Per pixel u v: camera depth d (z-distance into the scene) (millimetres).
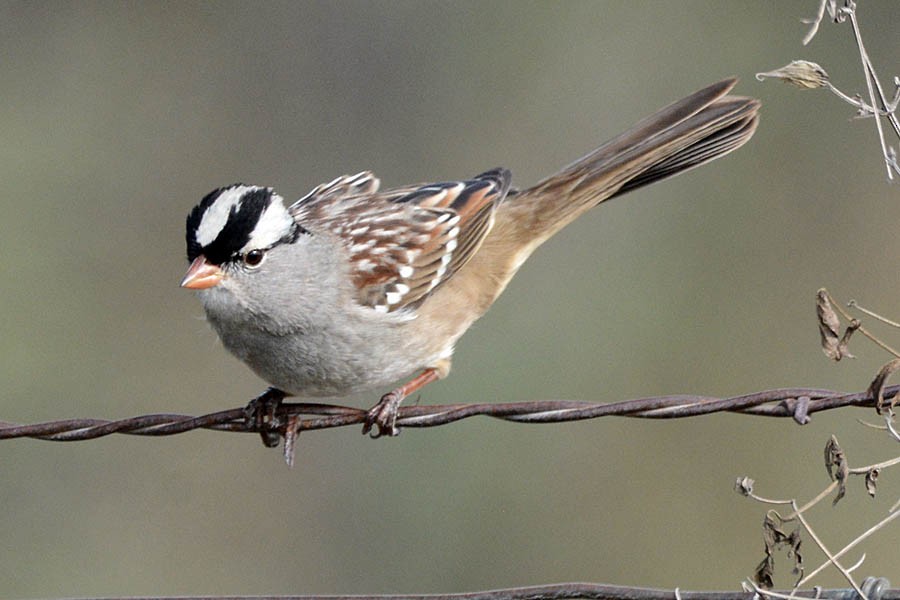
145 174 15750
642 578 11969
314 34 16094
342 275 7719
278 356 7660
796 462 12062
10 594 12969
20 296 14609
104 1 16672
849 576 6082
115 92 16062
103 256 15156
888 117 6461
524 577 12055
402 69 15805
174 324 14742
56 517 13227
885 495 11742
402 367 8070
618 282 13445
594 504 12141
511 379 12906
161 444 13430
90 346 14484
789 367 13078
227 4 16266
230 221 7301
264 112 16016
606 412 6555
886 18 14055
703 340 13203
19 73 16062
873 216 13547
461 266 8297
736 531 11969
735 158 13781
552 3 15266
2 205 15219
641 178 8688
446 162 15391
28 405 13883
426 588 12172
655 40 14875
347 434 12992
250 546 13055
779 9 14469
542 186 8734
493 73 15406
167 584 12992
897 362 5996
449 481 12258
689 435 12344
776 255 13547
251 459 13359
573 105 15039
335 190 8602
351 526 12812
